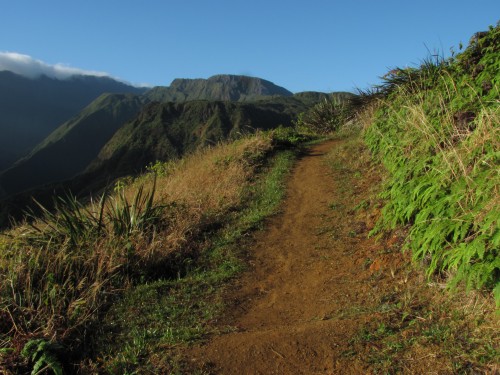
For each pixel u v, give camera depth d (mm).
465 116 6406
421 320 4078
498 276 3688
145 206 7793
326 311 4871
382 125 9891
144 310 5184
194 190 9773
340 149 12359
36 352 4094
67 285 5398
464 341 3629
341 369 3717
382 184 7801
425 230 4785
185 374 3879
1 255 5910
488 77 6980
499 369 3203
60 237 6609
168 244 6891
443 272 4598
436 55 10617
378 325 4152
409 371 3498
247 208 8984
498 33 8258
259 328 4699
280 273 6141
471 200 4348
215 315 5051
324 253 6445
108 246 6289
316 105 22062
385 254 5594
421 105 7656
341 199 8523
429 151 6262
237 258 6652
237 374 3861
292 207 8727
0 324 4648
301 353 3984
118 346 4449
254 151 13117
